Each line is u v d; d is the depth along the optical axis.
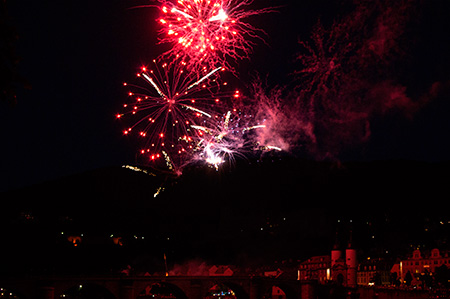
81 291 152.75
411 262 196.75
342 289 163.12
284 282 158.75
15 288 116.50
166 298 185.62
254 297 153.88
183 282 143.50
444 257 188.12
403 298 147.25
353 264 186.38
